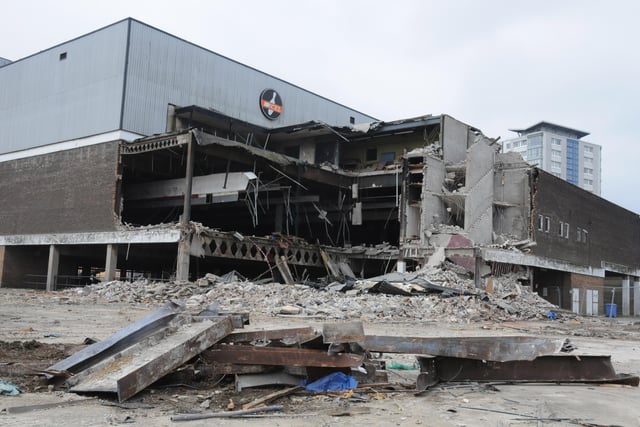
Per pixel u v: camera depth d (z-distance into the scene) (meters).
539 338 8.66
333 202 47.72
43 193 46.53
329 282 39.59
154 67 45.44
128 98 43.38
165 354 7.42
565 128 189.50
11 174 50.31
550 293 47.91
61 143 46.72
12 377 8.02
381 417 6.64
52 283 43.91
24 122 50.41
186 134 35.69
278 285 32.03
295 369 8.00
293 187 46.31
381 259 44.47
